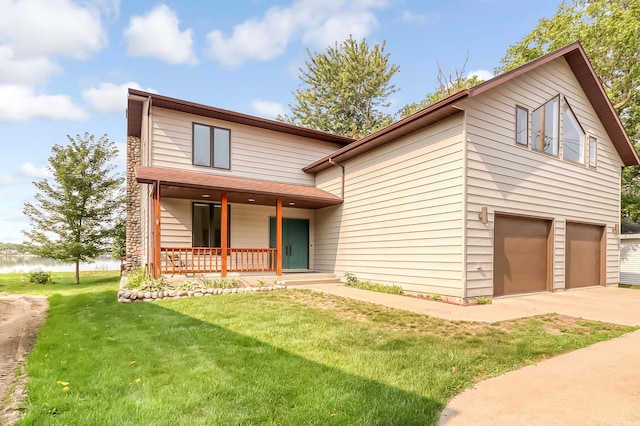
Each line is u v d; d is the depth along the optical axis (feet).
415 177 29.89
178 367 12.11
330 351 13.78
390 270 32.30
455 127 26.32
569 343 14.98
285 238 45.14
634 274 51.19
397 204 31.83
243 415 8.71
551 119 33.12
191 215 38.34
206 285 30.73
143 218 45.62
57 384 10.74
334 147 49.67
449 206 26.43
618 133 39.19
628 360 12.92
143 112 40.34
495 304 24.53
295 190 39.93
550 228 32.35
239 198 37.76
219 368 11.95
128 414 8.79
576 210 35.14
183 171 37.40
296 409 9.00
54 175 58.39
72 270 94.53
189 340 15.47
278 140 45.09
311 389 10.20
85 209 59.67
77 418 8.61
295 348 14.20
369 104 87.56
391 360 12.67
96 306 25.07
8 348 16.34
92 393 10.10
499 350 13.85
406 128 29.53
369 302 24.86
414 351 13.69
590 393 10.07
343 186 40.47
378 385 10.50
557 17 59.36
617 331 17.12
